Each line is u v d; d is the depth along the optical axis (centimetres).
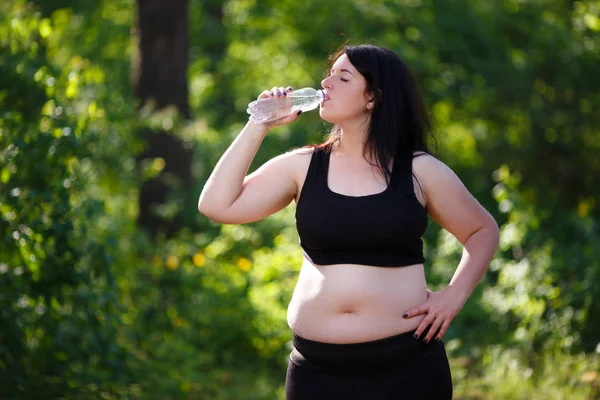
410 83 342
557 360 648
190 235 1005
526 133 1658
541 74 1656
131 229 878
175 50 1041
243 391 733
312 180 335
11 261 549
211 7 1912
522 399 615
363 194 328
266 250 969
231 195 338
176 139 1024
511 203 777
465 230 343
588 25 997
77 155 599
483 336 755
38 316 556
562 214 1048
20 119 557
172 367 676
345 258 328
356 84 335
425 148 345
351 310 327
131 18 1895
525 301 700
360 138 338
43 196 537
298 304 337
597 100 1623
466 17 1590
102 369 583
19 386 535
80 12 1916
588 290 683
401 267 330
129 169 900
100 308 573
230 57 1825
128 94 1792
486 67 1588
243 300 837
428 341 333
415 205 328
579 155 1648
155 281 835
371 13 1504
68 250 547
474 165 1639
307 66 1595
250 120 344
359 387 328
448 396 339
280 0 1627
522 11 1697
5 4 690
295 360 341
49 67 582
